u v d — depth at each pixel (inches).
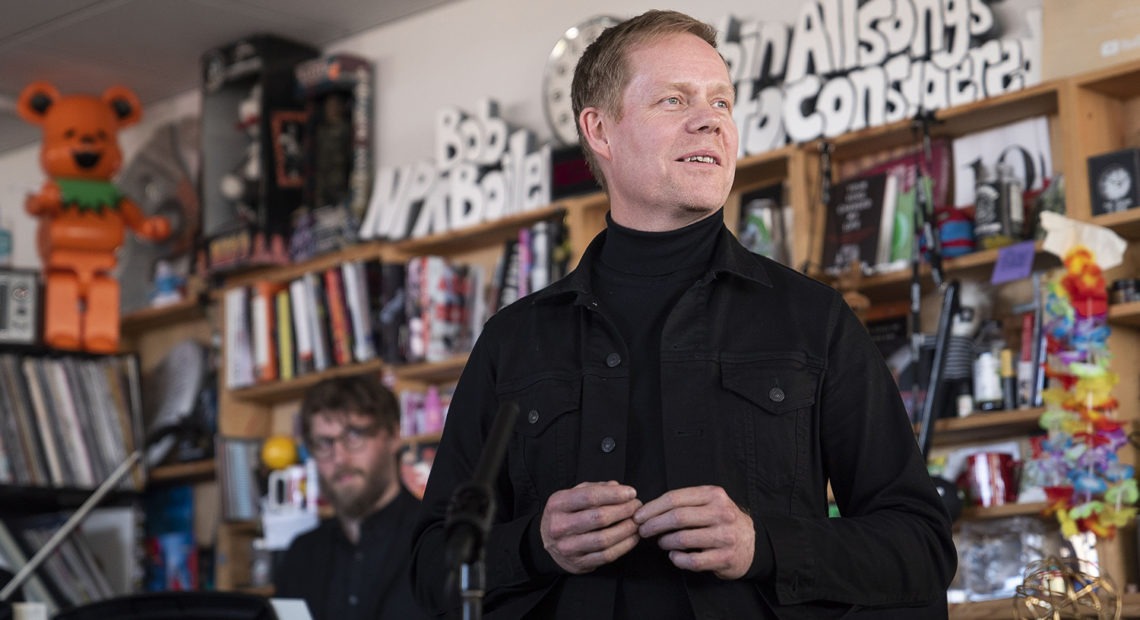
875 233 144.0
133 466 205.2
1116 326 132.0
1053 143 140.6
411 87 194.2
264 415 205.6
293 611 100.1
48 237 204.8
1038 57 136.6
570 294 67.4
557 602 61.7
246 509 195.2
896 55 146.0
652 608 59.9
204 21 196.7
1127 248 135.3
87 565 190.9
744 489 61.2
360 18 196.4
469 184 175.9
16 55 207.8
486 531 49.3
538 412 65.0
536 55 181.3
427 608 66.2
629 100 65.9
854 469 63.8
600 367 64.4
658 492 61.5
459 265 176.9
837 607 60.1
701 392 62.6
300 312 190.5
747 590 59.2
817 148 149.1
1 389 194.7
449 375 176.1
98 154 202.2
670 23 67.6
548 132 178.7
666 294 65.5
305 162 196.9
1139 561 124.7
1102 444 122.7
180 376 213.8
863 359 64.5
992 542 134.8
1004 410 135.0
